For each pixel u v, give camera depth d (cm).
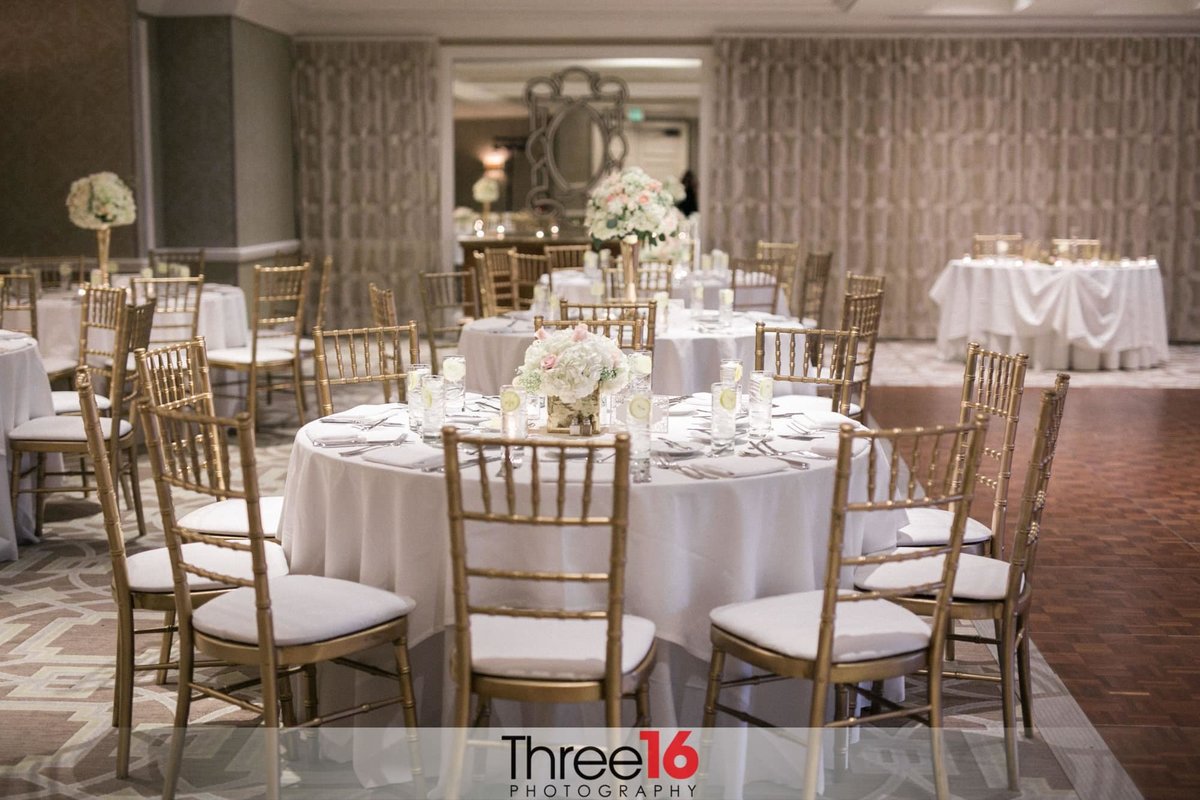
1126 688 363
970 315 1023
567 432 338
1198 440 721
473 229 1264
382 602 282
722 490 287
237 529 344
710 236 1188
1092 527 537
